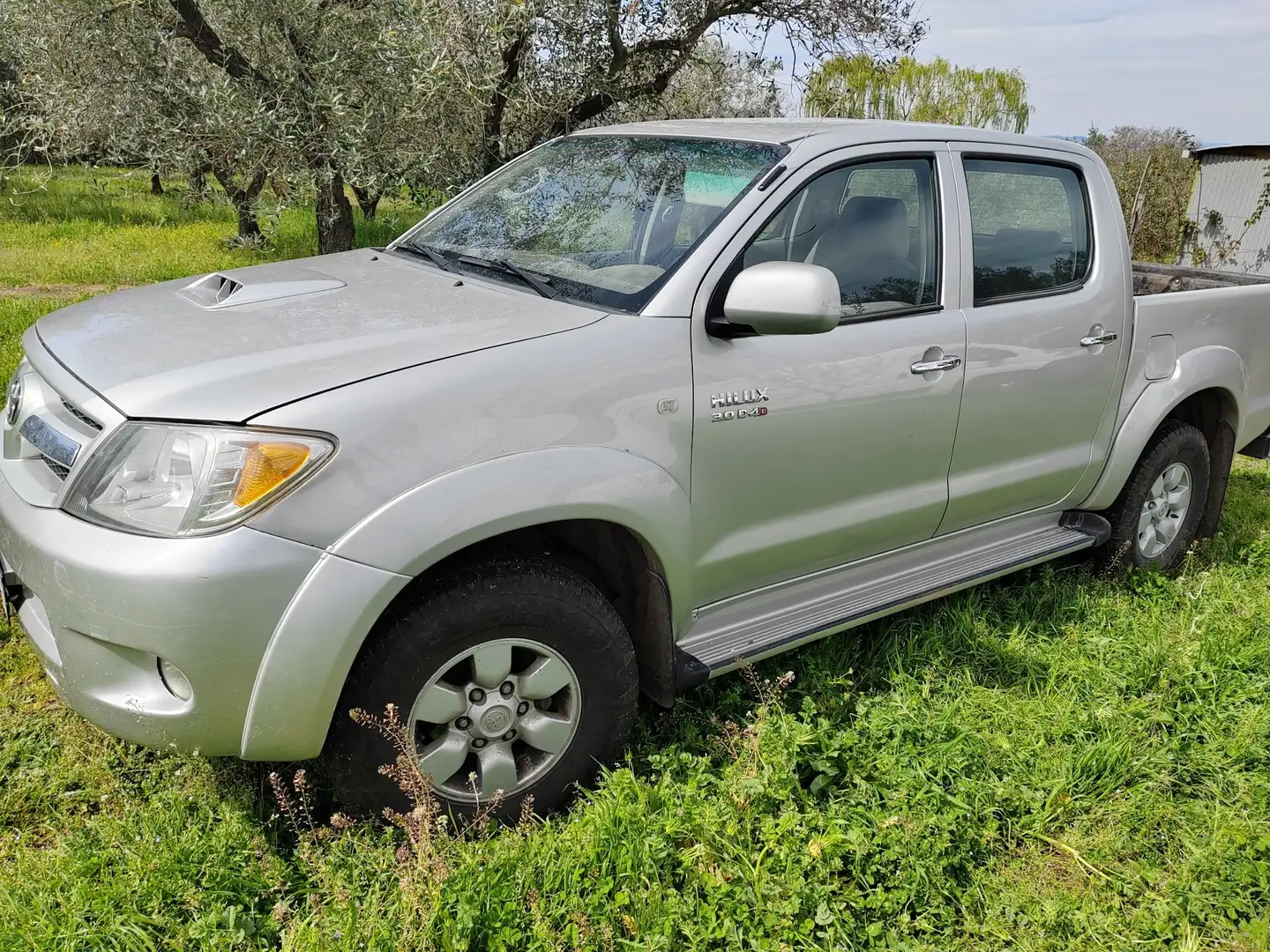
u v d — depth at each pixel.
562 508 2.40
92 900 2.18
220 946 2.12
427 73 6.04
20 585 2.46
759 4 7.75
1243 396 4.49
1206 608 4.02
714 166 3.06
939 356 3.24
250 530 2.08
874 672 3.39
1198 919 2.50
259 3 6.20
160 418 2.16
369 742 2.32
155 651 2.09
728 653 2.87
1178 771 3.05
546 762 2.59
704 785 2.68
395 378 2.27
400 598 2.31
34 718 2.89
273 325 2.55
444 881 2.20
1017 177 3.65
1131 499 4.18
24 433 2.50
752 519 2.91
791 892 2.33
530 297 2.80
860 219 3.12
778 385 2.82
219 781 2.63
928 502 3.38
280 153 6.43
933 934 2.41
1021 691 3.44
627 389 2.54
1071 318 3.70
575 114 8.01
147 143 6.79
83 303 3.05
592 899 2.27
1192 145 15.44
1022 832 2.75
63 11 6.59
